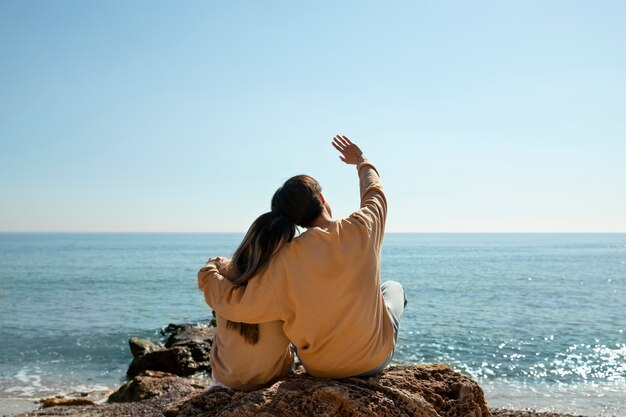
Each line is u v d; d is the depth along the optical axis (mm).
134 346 16328
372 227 3385
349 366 3424
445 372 4020
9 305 30469
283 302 3277
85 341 19828
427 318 25359
